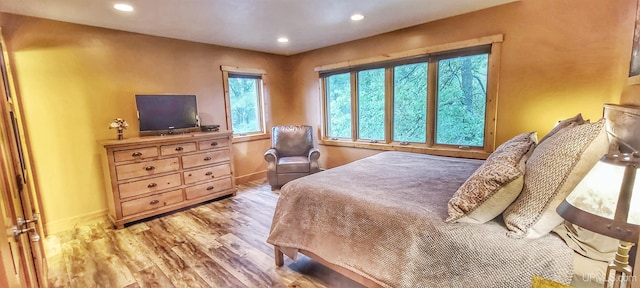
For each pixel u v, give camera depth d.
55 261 2.36
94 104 3.15
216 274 2.14
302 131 4.69
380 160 2.93
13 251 0.86
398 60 3.69
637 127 1.40
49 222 2.92
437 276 1.37
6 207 0.92
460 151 3.33
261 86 4.82
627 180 0.82
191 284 2.03
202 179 3.61
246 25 3.23
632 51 1.81
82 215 3.13
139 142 3.03
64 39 2.93
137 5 2.53
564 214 0.96
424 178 2.19
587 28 2.43
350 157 4.51
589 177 0.93
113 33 3.24
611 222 0.83
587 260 1.14
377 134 4.19
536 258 1.19
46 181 2.89
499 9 2.86
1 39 2.50
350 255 1.71
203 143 3.59
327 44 4.37
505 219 1.37
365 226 1.67
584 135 1.22
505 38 2.86
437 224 1.43
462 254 1.32
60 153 2.97
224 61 4.29
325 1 2.59
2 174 1.00
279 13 2.87
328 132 4.85
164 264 2.29
